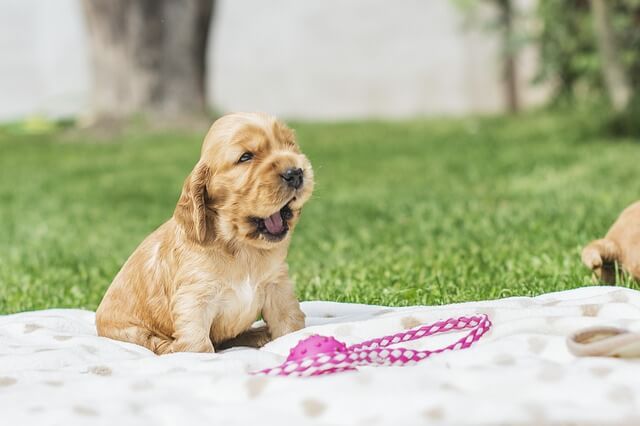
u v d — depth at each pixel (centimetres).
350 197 1293
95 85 2258
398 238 906
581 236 783
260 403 323
